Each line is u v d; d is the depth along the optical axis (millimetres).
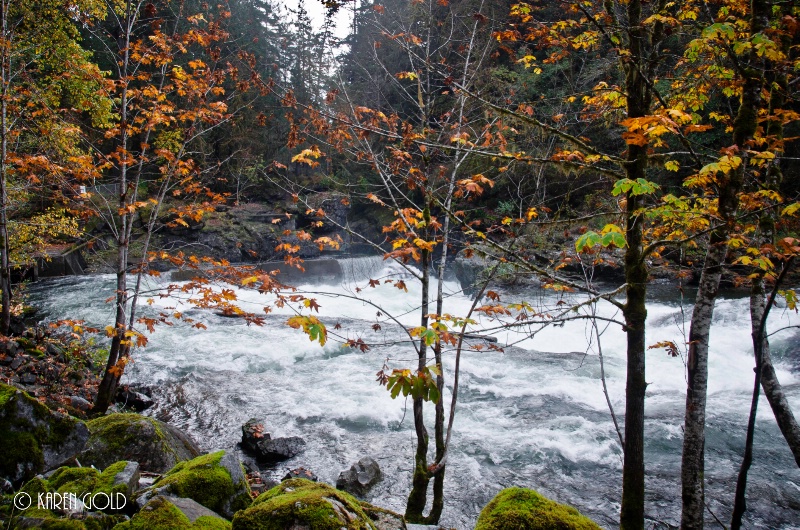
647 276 3205
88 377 7957
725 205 3074
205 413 7328
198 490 2859
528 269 3402
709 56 3492
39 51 8750
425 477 3908
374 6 4184
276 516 2094
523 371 9195
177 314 5895
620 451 6211
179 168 6203
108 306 14266
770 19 3521
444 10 4688
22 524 2131
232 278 5344
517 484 5488
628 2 3193
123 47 6352
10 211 10844
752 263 2908
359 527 2139
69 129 6707
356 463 5586
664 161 3557
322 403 7699
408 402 7707
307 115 4043
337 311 15188
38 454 2717
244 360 9812
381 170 4086
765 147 3396
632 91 3197
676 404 7680
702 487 3176
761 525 4730
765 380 3717
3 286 7469
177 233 24062
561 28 3594
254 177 23438
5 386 2742
